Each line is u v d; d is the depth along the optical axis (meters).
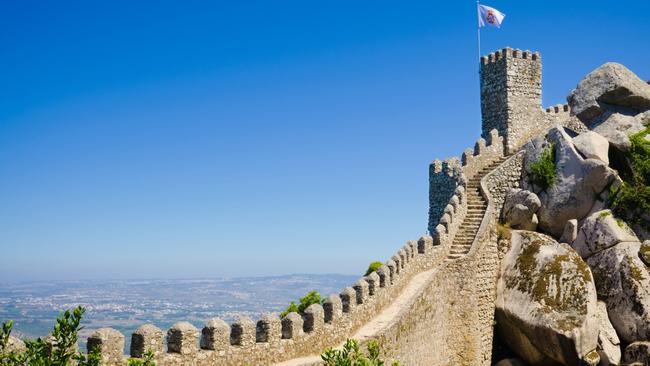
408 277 38.88
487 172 51.69
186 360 22.20
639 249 44.75
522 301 43.94
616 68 53.62
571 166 48.97
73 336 14.92
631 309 42.66
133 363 16.27
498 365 44.41
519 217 49.31
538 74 57.91
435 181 56.16
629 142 49.75
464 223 47.22
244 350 24.83
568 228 47.66
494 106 57.78
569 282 43.56
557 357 42.03
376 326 32.59
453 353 41.69
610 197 47.62
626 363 41.31
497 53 57.88
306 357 28.00
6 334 14.82
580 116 53.84
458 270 42.62
